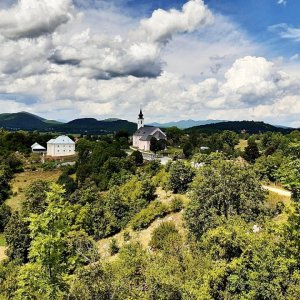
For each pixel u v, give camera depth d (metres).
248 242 30.03
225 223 36.25
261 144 126.06
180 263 34.41
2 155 149.00
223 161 49.47
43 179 126.38
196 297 27.64
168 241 46.53
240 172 46.75
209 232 33.78
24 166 146.75
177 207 58.94
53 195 25.09
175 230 51.59
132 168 105.12
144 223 58.94
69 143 175.62
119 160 109.50
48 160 159.88
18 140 182.12
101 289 27.81
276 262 25.89
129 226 62.28
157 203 61.56
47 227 23.75
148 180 69.06
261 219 41.22
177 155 123.00
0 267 54.94
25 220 24.59
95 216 64.50
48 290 23.23
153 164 96.00
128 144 184.88
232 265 28.03
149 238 54.72
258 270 26.52
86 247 35.84
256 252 27.61
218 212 43.75
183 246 42.94
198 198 45.31
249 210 42.91
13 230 64.50
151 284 27.92
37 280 23.58
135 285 29.17
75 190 90.31
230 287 27.64
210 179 45.75
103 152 123.00
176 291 28.12
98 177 103.69
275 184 64.94
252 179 46.69
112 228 63.31
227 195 43.22
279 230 25.27
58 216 24.44
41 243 23.22
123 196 71.12
